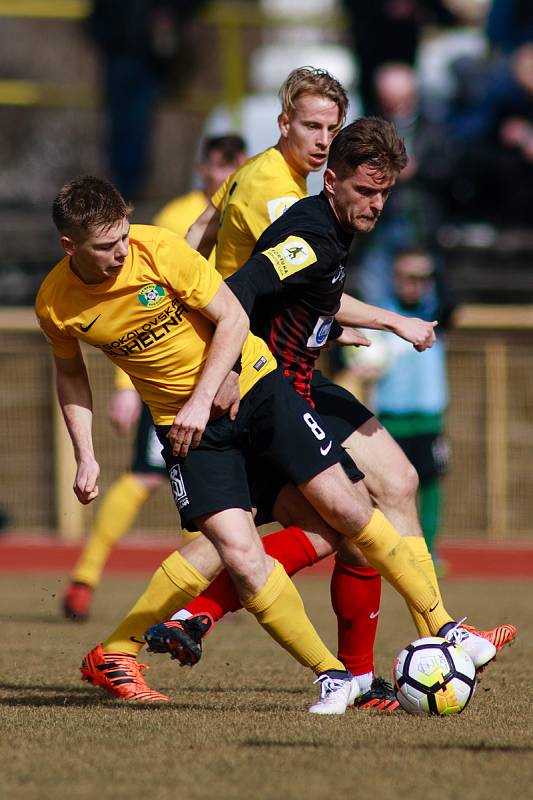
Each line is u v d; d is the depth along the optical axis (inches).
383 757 443.8
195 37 1777.8
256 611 544.4
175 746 465.1
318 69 634.8
